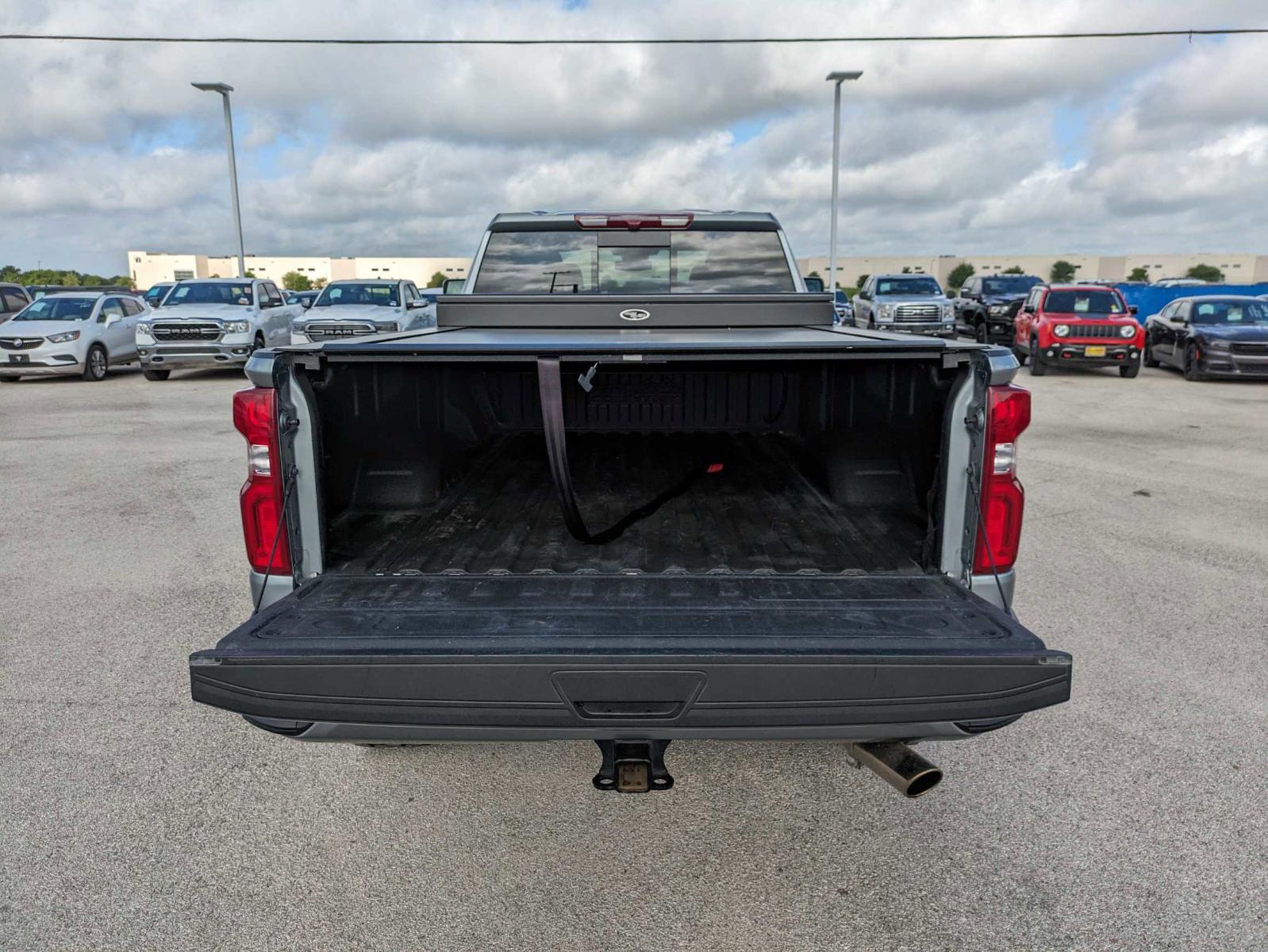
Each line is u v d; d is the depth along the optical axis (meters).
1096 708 3.73
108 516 6.97
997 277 24.62
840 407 3.57
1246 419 12.00
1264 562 5.70
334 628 2.29
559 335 3.53
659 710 2.14
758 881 2.68
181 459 9.34
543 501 3.83
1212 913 2.51
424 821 2.99
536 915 2.53
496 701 2.12
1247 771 3.24
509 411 4.72
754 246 4.80
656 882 2.67
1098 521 6.75
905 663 2.09
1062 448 9.87
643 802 3.11
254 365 2.53
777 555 3.11
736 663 2.10
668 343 2.54
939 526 2.68
